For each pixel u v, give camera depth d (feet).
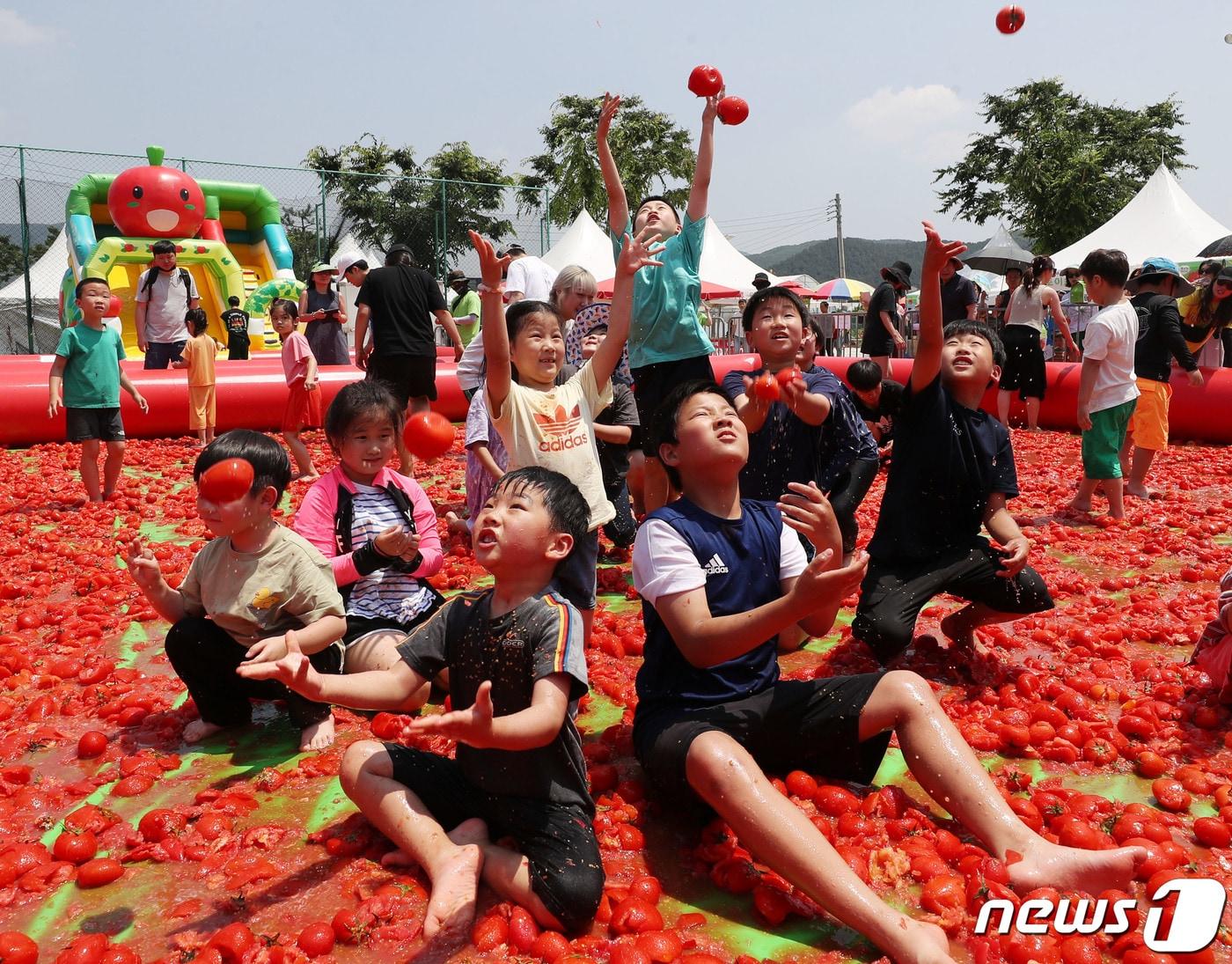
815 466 15.23
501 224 98.89
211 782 11.10
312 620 11.79
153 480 31.17
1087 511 24.23
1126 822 9.42
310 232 89.92
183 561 20.39
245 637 11.75
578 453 13.84
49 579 19.20
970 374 13.93
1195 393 36.81
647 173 120.78
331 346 46.42
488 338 13.02
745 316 15.31
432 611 13.67
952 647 14.89
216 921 8.49
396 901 8.43
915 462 13.74
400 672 9.16
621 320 14.20
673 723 9.41
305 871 9.18
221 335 67.15
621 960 7.46
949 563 13.73
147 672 14.79
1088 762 11.23
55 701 13.24
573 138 120.67
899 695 9.41
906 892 8.71
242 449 11.33
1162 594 18.02
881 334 41.78
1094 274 23.31
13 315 83.10
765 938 8.11
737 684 9.98
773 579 10.34
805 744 9.74
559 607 9.02
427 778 9.27
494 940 7.86
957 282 37.04
